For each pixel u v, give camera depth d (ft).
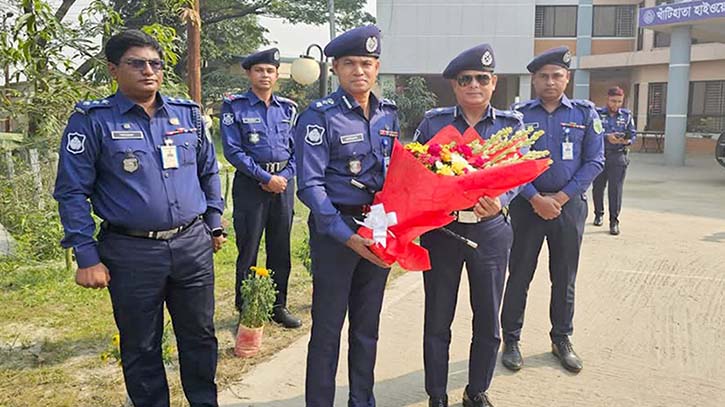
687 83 55.62
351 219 9.13
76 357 12.78
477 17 81.51
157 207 8.84
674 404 10.96
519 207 12.08
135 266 8.84
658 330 14.46
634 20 80.28
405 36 82.23
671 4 53.93
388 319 15.29
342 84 9.18
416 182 8.35
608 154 25.17
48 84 16.74
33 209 21.76
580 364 12.26
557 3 81.30
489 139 9.46
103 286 8.72
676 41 55.31
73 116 8.75
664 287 17.84
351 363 9.95
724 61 66.49
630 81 79.00
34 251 20.04
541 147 11.97
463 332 14.43
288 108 15.16
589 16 80.18
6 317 14.92
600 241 24.25
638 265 20.38
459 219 9.75
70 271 18.48
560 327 12.72
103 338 13.75
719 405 10.94
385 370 12.45
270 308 13.08
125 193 8.77
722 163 47.34
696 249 22.72
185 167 9.24
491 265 9.97
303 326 14.82
